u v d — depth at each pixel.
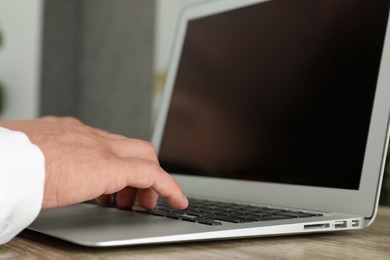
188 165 0.87
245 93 0.79
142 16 2.91
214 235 0.44
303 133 0.68
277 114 0.72
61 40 3.45
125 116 3.07
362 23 0.64
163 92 0.98
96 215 0.57
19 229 0.42
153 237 0.41
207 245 0.44
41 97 3.36
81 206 0.69
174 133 0.92
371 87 0.60
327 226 0.52
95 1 3.33
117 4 3.13
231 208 0.62
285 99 0.72
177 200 0.53
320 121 0.66
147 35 2.87
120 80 3.12
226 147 0.80
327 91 0.66
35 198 0.42
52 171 0.45
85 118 3.45
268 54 0.77
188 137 0.89
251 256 0.40
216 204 0.68
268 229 0.47
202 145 0.85
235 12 0.86
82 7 3.47
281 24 0.76
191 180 0.85
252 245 0.45
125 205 0.64
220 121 0.83
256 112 0.76
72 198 0.45
